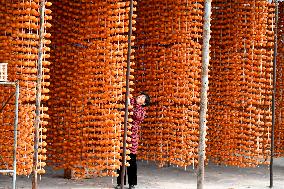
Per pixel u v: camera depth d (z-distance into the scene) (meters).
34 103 9.12
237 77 10.94
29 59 8.67
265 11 10.92
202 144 6.95
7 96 8.66
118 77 9.45
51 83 9.98
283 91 12.98
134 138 9.37
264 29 10.94
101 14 9.51
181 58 10.23
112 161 9.34
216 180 10.65
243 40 10.95
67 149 9.73
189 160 10.27
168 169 11.72
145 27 10.59
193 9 10.23
